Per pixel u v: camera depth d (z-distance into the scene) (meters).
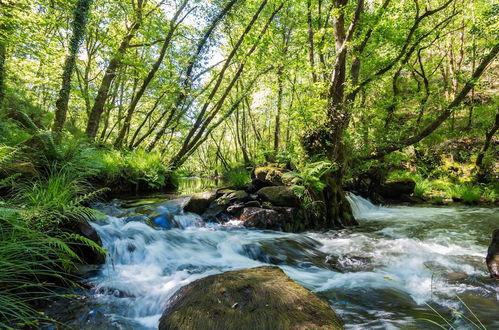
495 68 16.34
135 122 21.81
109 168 10.42
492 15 10.28
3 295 2.84
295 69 10.52
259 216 7.39
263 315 2.75
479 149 16.80
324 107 8.53
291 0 14.27
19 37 8.70
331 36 11.88
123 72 16.00
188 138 13.89
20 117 10.77
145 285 4.00
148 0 13.42
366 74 12.65
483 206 11.97
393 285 4.14
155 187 12.59
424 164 17.34
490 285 4.08
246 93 15.53
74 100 13.80
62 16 10.17
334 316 2.88
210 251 5.59
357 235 7.22
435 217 9.88
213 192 8.59
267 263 5.04
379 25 10.20
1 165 4.83
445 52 18.19
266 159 15.00
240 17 14.16
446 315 3.32
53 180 4.98
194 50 13.88
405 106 14.02
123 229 5.73
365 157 11.00
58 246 3.68
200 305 2.96
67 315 3.20
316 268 4.89
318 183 7.70
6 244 2.97
